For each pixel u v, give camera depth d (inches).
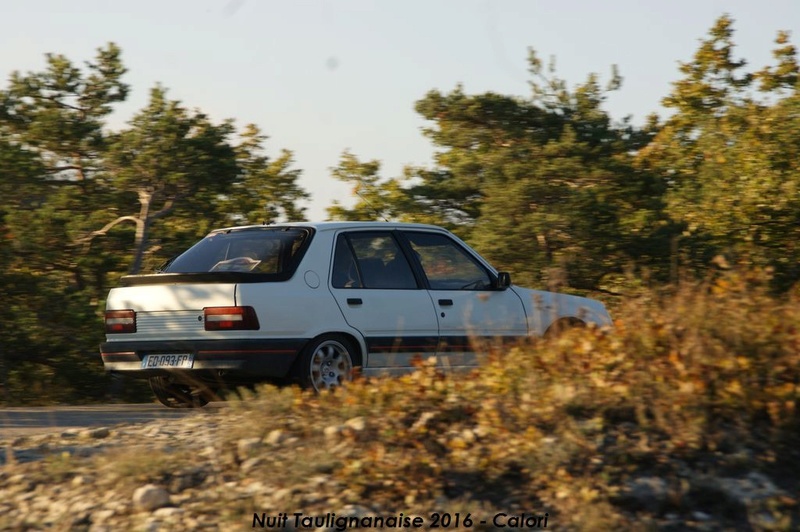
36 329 1875.0
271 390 692.1
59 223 1980.8
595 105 2406.5
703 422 569.9
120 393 1963.6
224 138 2210.9
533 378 639.8
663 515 496.7
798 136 2139.5
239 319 841.5
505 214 2128.4
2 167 2016.5
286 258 885.8
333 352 893.8
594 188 2170.3
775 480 526.0
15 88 2265.0
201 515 507.2
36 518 523.8
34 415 892.0
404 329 932.0
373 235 949.2
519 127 2351.1
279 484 536.7
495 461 547.5
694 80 2819.9
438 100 2426.2
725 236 2145.7
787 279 1931.6
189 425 701.9
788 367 620.1
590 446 550.3
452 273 993.5
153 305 881.5
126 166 2119.8
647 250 2031.3
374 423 606.2
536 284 1936.5
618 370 642.8
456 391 649.6
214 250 928.3
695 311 661.9
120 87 2297.0
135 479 552.4
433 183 2566.4
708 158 2370.8
